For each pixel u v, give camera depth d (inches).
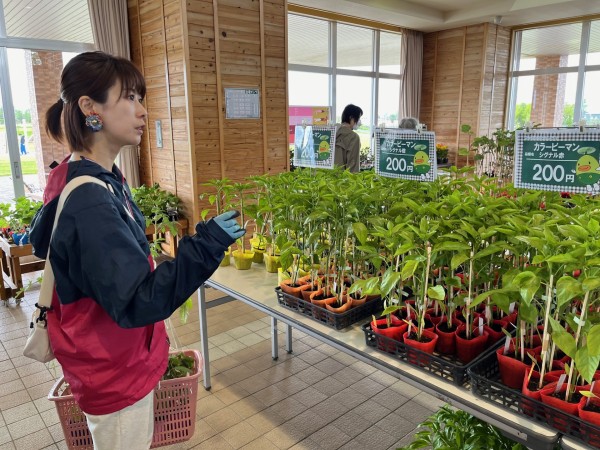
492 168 245.6
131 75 50.3
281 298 84.7
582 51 309.6
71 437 66.7
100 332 49.4
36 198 203.0
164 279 43.8
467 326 64.0
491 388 54.6
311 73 293.1
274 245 104.0
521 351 57.6
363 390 103.0
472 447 57.8
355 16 290.0
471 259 62.7
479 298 57.4
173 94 191.2
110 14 201.8
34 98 196.5
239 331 132.0
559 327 49.7
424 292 64.7
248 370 111.0
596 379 53.3
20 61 190.2
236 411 95.2
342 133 180.4
